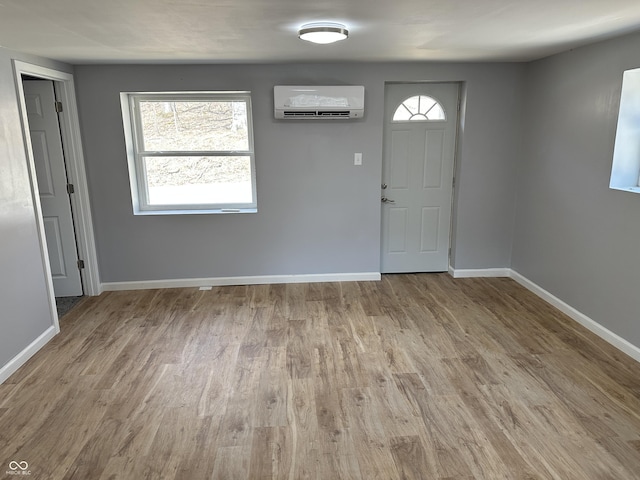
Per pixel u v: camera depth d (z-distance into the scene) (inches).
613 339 134.3
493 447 92.9
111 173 176.6
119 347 137.6
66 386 116.6
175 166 186.4
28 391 114.4
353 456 90.9
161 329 149.9
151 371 123.6
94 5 85.4
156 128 183.0
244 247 188.2
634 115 128.1
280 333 146.0
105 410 106.3
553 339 139.4
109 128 172.7
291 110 170.2
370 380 118.0
